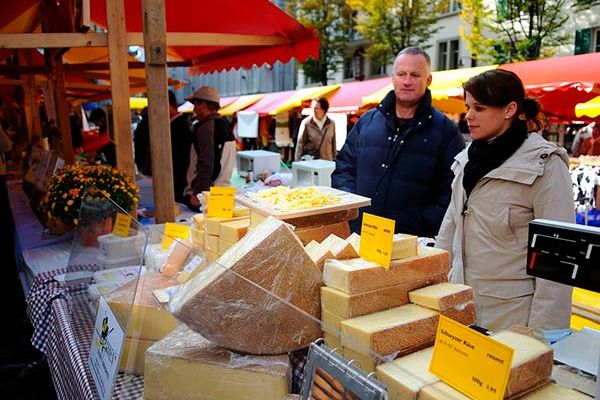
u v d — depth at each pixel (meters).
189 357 0.91
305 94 11.62
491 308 1.49
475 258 1.52
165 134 2.39
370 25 13.72
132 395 0.99
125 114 2.42
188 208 3.31
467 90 1.46
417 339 0.86
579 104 4.89
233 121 15.38
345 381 0.69
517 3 9.47
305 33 3.49
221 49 4.57
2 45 2.21
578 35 10.41
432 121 2.05
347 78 19.23
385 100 2.12
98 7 3.54
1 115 8.02
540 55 9.60
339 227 1.30
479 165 1.48
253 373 0.87
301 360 0.91
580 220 3.99
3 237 4.04
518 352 0.74
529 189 1.40
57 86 4.12
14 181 5.04
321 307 0.94
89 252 1.51
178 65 5.45
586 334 1.02
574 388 0.84
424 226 2.06
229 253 0.98
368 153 2.15
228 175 3.34
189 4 3.39
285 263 0.92
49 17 3.71
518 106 1.42
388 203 2.09
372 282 0.90
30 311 1.76
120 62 2.37
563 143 7.27
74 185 2.31
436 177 2.07
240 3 3.31
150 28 2.27
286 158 12.94
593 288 0.68
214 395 0.89
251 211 1.29
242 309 0.89
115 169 2.42
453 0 14.31
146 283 1.16
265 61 4.01
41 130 6.98
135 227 1.42
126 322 1.03
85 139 9.85
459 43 14.25
